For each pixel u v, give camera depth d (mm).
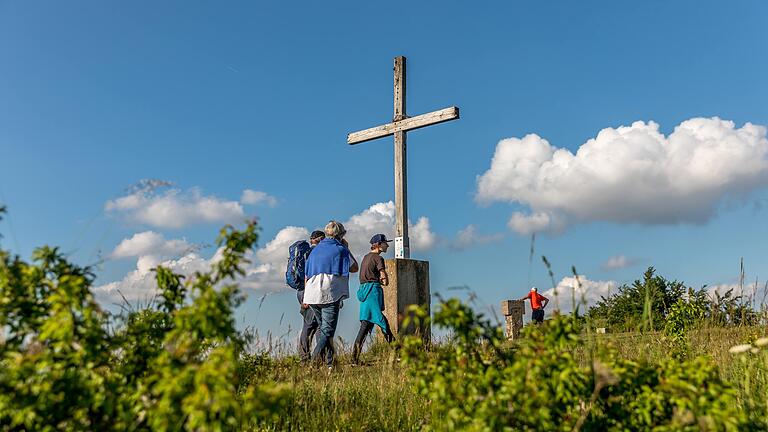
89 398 2922
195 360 3068
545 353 3289
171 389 2725
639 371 3422
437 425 3844
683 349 6141
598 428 3336
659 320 9141
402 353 3590
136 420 2986
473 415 3186
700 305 7254
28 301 3158
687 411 3102
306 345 8906
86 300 3150
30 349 3107
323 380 6719
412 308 3512
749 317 7273
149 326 3461
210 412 2604
